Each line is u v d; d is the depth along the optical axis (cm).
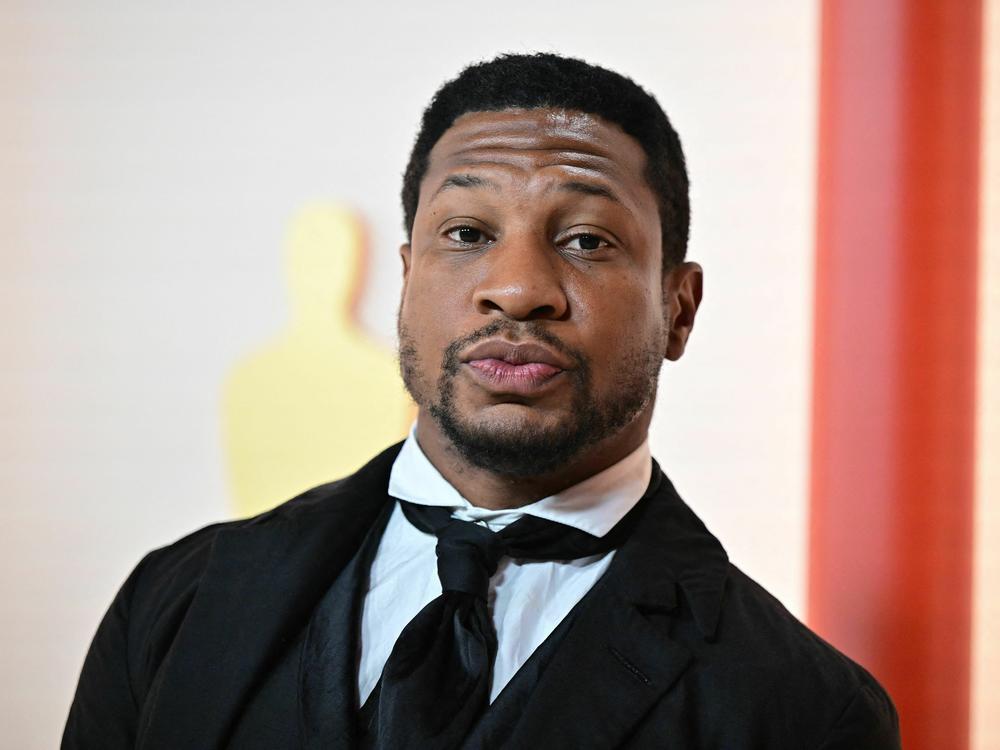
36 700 318
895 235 295
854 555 295
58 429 322
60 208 327
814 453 303
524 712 129
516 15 321
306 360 311
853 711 134
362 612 146
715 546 154
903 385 294
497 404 133
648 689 132
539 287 132
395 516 156
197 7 327
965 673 290
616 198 140
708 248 313
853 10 302
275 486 309
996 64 304
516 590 142
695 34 318
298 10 325
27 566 321
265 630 142
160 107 327
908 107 296
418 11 323
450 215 140
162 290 323
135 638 156
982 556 301
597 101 146
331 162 322
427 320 139
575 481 146
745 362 312
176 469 318
